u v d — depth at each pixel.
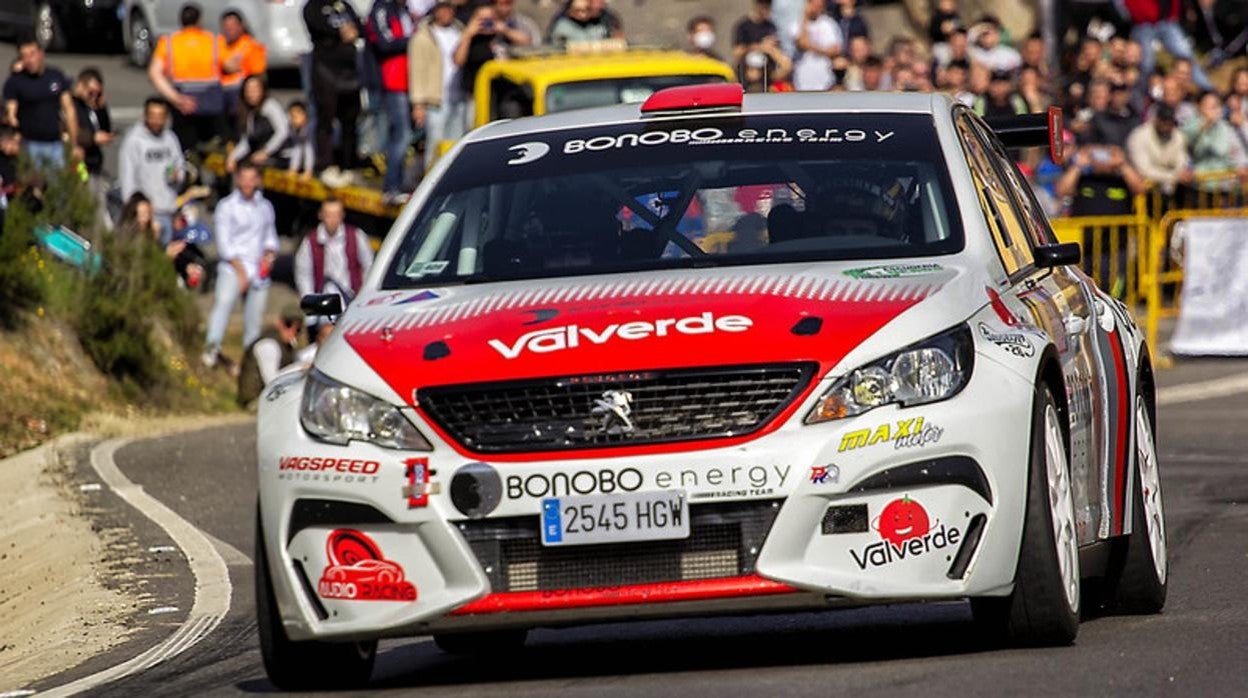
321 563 18.03
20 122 60.41
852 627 21.34
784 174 20.83
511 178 21.39
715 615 17.67
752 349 17.67
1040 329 19.17
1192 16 85.44
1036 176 62.41
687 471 17.31
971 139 21.86
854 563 17.41
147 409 52.22
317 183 67.75
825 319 18.00
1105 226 58.03
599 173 21.22
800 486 17.28
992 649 18.72
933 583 17.52
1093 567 20.56
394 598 17.80
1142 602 21.83
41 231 53.97
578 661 20.33
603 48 58.03
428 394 17.88
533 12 89.62
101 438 46.31
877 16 94.88
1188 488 34.19
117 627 25.25
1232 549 27.09
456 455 17.64
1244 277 56.66
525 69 55.78
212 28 84.31
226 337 63.62
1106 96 61.06
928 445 17.52
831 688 16.81
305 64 68.56
